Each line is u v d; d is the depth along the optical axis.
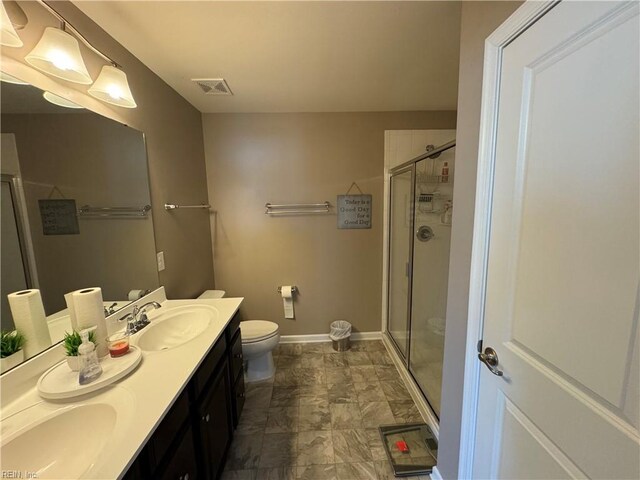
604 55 0.55
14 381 0.89
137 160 1.58
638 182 0.50
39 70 1.01
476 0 0.96
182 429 1.04
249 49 1.51
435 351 1.91
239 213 2.71
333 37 1.41
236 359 1.74
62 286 1.10
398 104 2.43
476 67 0.96
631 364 0.53
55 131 1.08
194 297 2.32
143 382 0.98
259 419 1.85
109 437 0.75
